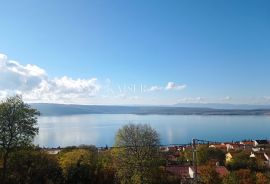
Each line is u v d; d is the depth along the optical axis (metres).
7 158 50.31
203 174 75.44
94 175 57.72
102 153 77.56
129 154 56.91
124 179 56.38
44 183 53.78
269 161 119.75
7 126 47.75
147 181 56.16
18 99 48.84
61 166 57.78
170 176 69.38
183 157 99.88
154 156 58.06
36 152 57.59
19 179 52.56
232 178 71.88
